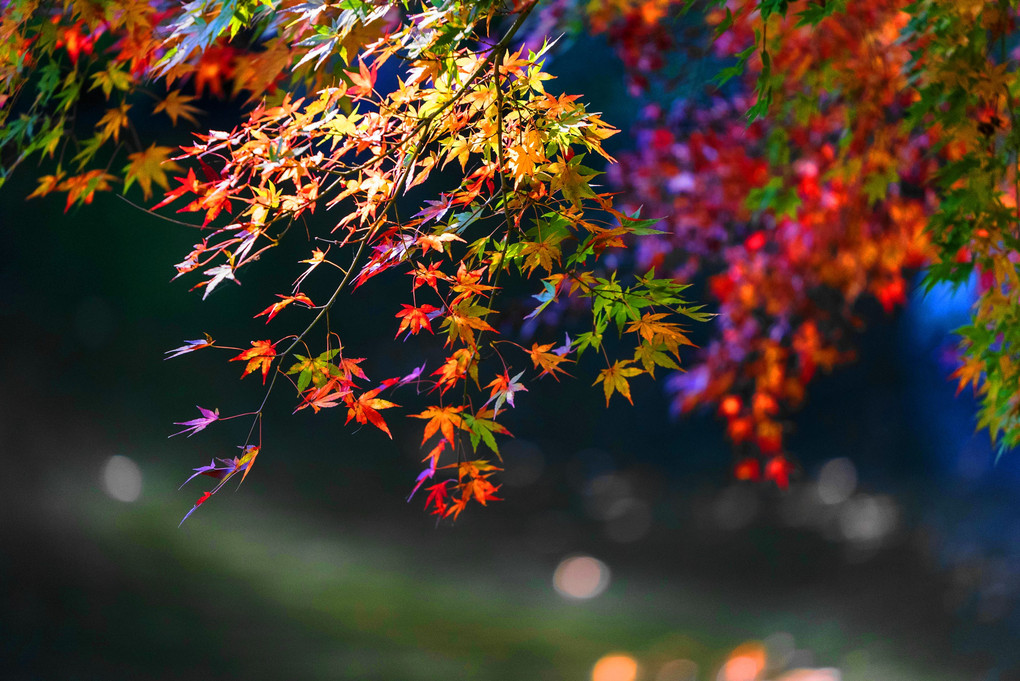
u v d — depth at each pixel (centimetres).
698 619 952
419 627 881
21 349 1138
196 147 174
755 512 1300
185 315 1323
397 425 1394
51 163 496
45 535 834
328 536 1119
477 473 186
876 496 1214
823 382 1330
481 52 178
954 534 896
